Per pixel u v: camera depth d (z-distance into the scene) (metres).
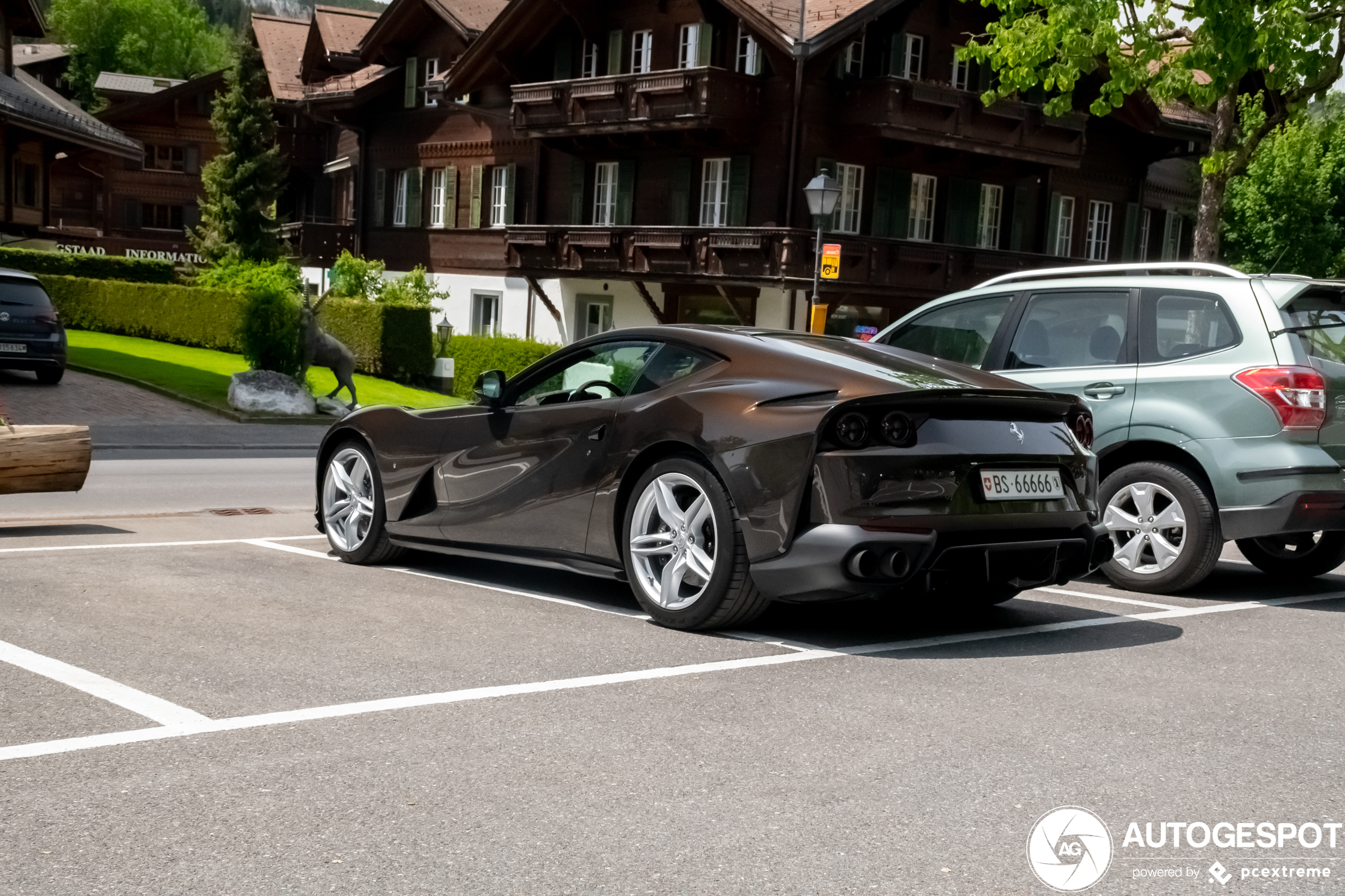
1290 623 6.80
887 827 3.56
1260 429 7.41
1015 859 3.37
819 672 5.29
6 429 8.84
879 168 32.06
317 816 3.53
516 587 7.08
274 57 50.84
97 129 39.16
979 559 5.79
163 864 3.18
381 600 6.51
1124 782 4.01
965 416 5.89
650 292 33.88
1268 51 19.31
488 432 6.97
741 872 3.23
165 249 52.62
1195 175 41.12
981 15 32.62
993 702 4.88
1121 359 8.01
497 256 38.12
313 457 17.31
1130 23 20.62
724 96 30.45
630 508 6.20
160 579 6.86
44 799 3.59
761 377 5.98
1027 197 35.56
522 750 4.14
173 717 4.36
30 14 40.69
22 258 33.84
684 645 5.72
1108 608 7.14
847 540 5.50
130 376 23.55
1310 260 37.09
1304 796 3.94
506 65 36.69
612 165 34.69
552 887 3.12
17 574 6.86
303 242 43.50
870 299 31.80
